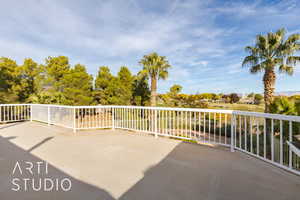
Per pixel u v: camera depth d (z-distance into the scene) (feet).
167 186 6.43
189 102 64.34
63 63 52.29
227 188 6.28
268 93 26.45
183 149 11.20
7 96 38.22
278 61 25.46
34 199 5.58
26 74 46.68
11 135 15.33
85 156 9.79
